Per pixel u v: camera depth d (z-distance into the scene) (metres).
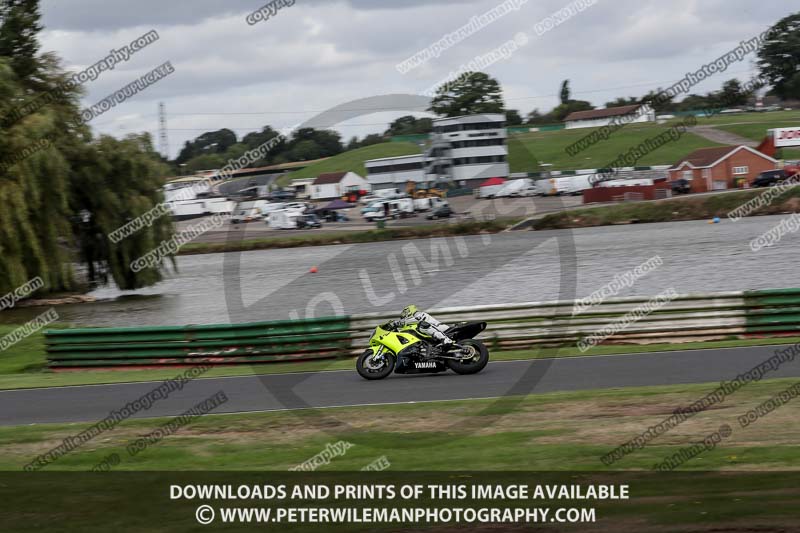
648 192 158.50
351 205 131.88
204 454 19.27
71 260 76.88
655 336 35.22
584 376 27.36
